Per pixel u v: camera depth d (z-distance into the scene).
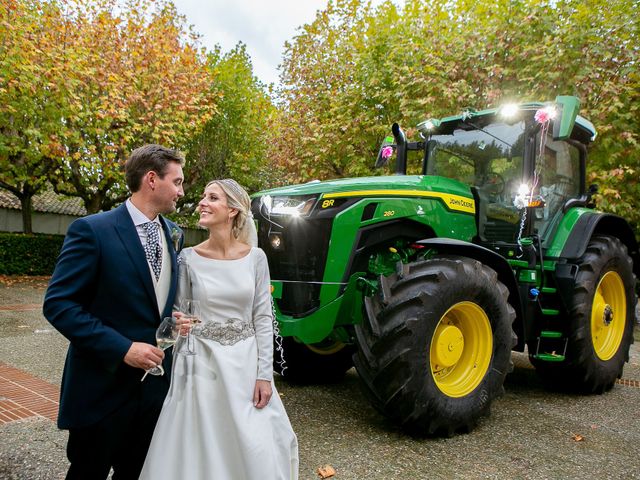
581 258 4.57
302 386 4.48
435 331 3.32
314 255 3.55
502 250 4.23
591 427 3.67
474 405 3.37
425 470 2.78
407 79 9.09
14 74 8.94
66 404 1.72
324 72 11.53
